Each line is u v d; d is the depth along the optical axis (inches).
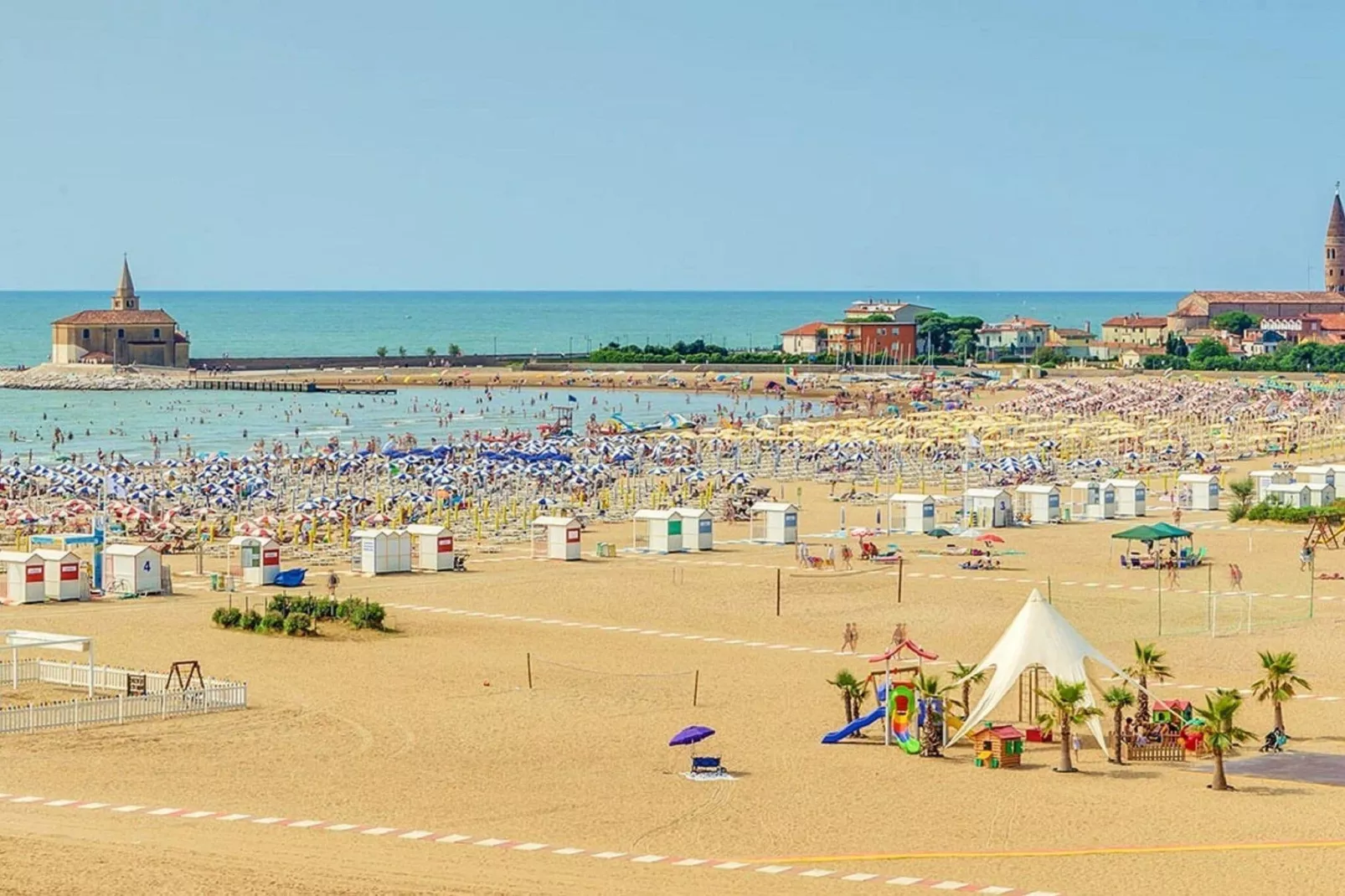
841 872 2102.6
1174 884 2068.2
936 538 5698.8
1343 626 4003.4
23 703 3004.4
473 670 3440.0
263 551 4616.1
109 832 2167.8
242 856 2069.4
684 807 2422.5
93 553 4862.2
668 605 4303.6
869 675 3223.4
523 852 2153.1
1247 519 6112.2
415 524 5506.9
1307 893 2038.6
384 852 2117.4
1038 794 2532.0
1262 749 2819.9
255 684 3248.0
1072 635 2874.0
